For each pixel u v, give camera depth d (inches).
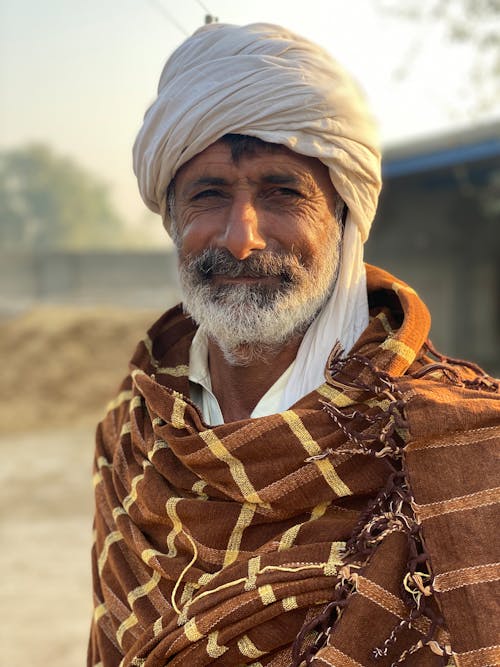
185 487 51.6
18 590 193.9
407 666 43.4
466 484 43.9
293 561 46.1
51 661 155.9
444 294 585.6
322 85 50.2
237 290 51.3
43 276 1021.2
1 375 493.0
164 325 62.6
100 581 57.9
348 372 49.4
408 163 470.6
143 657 49.9
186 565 50.1
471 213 574.2
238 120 49.7
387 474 47.1
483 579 42.2
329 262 52.6
